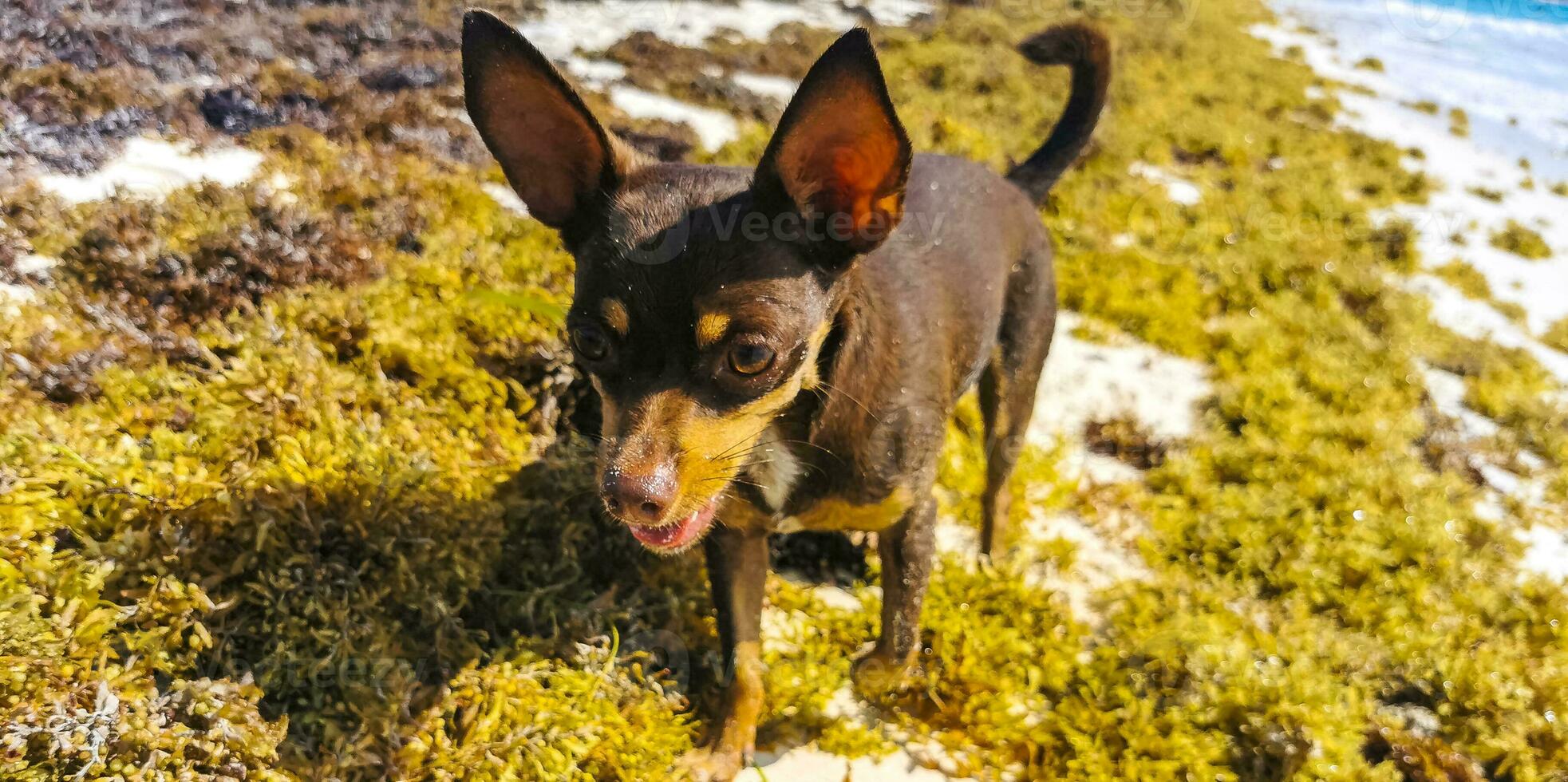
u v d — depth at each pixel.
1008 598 0.42
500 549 0.35
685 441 0.27
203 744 0.26
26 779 0.24
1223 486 0.52
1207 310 0.70
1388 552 0.48
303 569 0.31
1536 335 0.74
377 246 0.50
